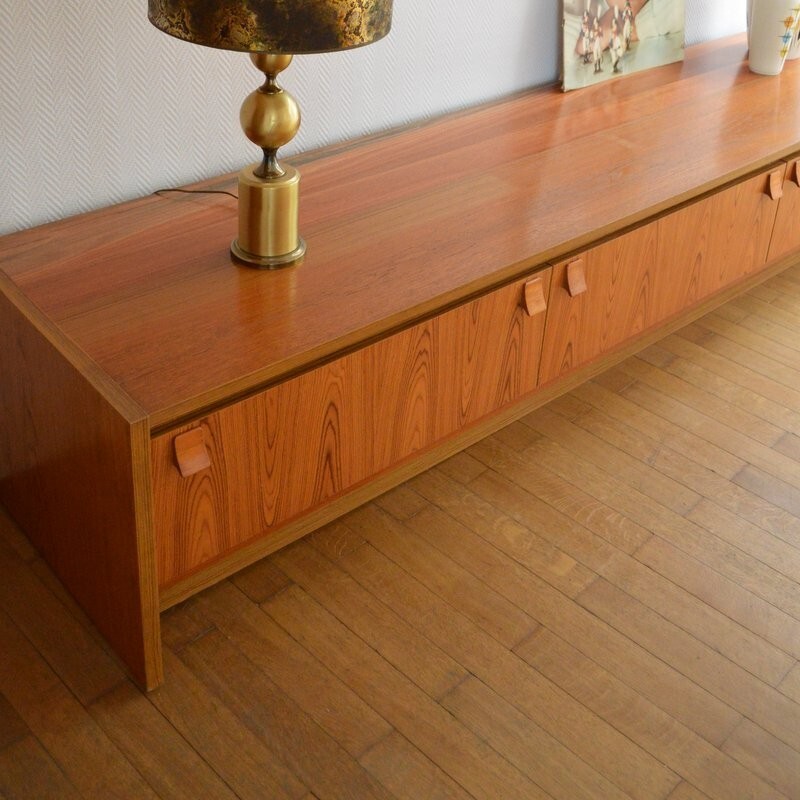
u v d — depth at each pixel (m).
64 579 1.59
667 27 2.43
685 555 1.74
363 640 1.55
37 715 1.41
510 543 1.74
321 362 1.45
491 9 2.09
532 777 1.38
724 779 1.39
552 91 2.27
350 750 1.40
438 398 1.68
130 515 1.28
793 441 2.02
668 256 1.99
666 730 1.45
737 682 1.53
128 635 1.43
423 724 1.44
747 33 2.57
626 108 2.21
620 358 2.18
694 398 2.11
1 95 1.50
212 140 1.80
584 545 1.75
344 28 1.25
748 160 2.01
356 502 1.76
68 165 1.63
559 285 1.76
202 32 1.24
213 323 1.41
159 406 1.24
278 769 1.37
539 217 1.75
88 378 1.28
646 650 1.57
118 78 1.61
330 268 1.56
